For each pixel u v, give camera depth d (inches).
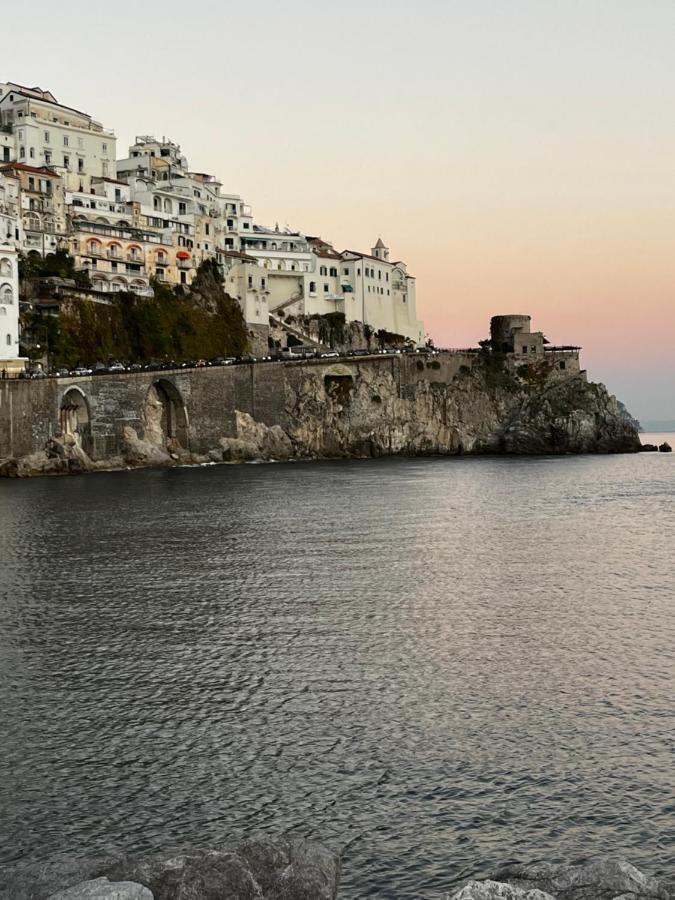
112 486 4347.9
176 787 973.8
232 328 7135.8
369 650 1456.7
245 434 6358.3
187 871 700.7
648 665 1365.7
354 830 882.8
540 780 978.7
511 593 1883.6
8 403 4813.0
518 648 1465.3
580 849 844.0
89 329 5925.2
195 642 1507.1
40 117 6998.0
